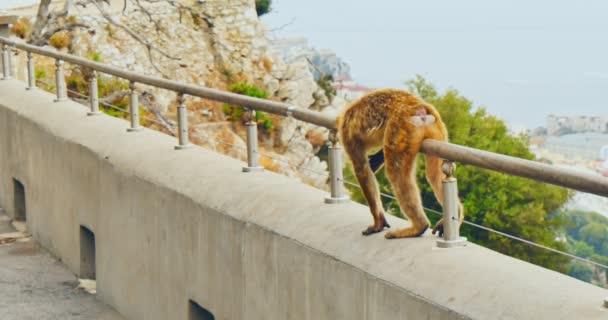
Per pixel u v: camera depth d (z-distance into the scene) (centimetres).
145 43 2181
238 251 602
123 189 774
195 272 662
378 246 485
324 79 3419
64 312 812
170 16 3053
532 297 398
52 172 959
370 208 495
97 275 845
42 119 1002
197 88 707
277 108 600
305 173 2869
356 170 489
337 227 522
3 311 819
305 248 528
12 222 1117
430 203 2753
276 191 600
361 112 476
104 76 2562
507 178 3067
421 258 457
